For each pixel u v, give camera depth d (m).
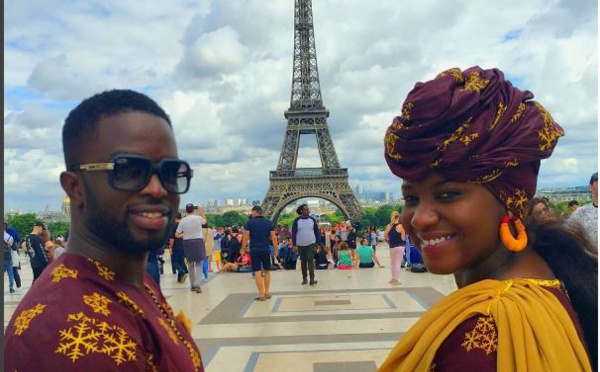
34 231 18.73
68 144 2.46
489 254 2.35
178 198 2.59
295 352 9.77
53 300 2.12
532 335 1.96
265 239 15.94
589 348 2.37
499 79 2.26
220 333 11.52
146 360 2.21
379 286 17.95
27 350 1.98
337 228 41.62
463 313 2.08
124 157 2.35
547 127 2.28
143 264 2.61
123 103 2.44
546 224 2.57
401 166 2.32
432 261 2.33
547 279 2.32
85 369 1.94
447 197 2.27
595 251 2.55
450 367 2.01
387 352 9.59
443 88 2.18
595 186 6.36
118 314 2.21
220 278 22.27
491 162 2.16
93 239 2.45
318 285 18.70
